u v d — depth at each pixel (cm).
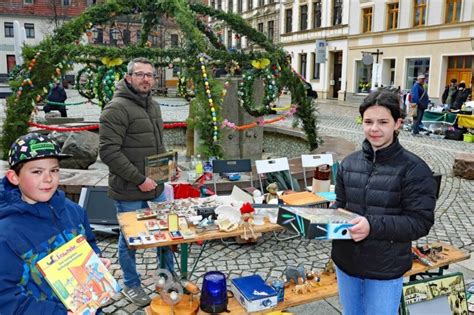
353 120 1758
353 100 2773
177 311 272
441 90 2211
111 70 546
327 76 3039
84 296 173
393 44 2466
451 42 2130
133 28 2064
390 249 224
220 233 293
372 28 2597
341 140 822
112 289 183
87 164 716
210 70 616
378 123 219
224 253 448
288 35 3419
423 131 1402
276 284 292
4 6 3775
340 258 240
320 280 324
